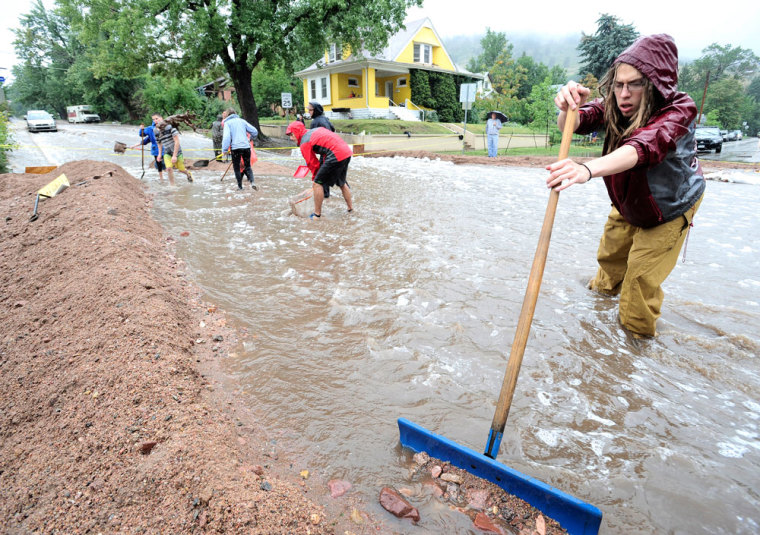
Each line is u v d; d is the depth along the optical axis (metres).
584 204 8.83
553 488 1.96
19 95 66.69
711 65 106.31
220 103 37.12
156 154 11.15
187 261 5.34
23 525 1.88
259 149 22.09
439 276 4.91
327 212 7.84
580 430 2.65
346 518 2.02
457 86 38.47
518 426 2.66
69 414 2.47
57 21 59.62
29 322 3.52
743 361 3.39
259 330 3.75
